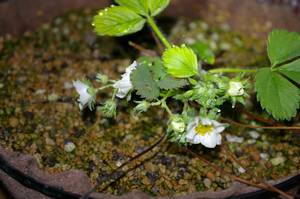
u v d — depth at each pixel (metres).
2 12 0.56
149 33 0.57
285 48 0.42
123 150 0.46
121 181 0.44
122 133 0.48
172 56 0.39
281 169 0.45
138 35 0.57
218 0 0.60
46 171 0.43
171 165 0.45
